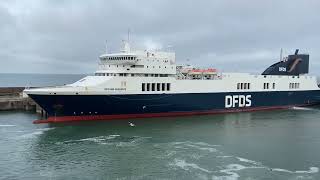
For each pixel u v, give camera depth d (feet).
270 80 255.91
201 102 227.81
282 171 121.70
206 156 137.80
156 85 211.61
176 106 219.41
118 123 197.16
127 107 204.54
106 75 207.92
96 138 164.76
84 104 193.88
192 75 232.32
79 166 126.72
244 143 158.20
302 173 119.96
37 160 133.18
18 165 127.65
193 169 123.24
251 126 197.77
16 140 161.38
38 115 236.22
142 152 142.92
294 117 229.45
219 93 233.96
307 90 276.21
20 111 257.75
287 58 274.16
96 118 201.57
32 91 189.06
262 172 120.57
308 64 284.20
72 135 170.09
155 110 214.07
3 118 222.28
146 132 177.99
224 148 149.38
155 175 117.70
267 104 256.52
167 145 153.48
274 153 142.61
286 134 177.58
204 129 187.62
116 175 117.91
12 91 305.73
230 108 240.73
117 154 140.15
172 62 221.87
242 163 129.90
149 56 212.02
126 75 205.57
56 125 191.11
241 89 243.40
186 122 205.77
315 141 162.71
